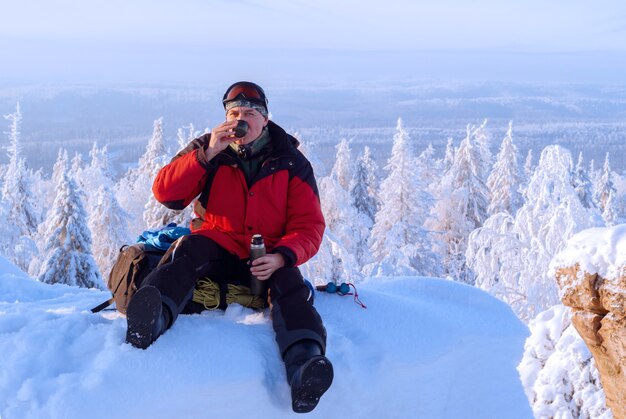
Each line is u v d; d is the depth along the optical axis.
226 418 3.03
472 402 3.82
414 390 3.60
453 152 52.78
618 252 2.47
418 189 31.39
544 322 4.04
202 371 3.01
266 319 3.60
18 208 31.84
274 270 3.50
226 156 3.69
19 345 3.05
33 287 6.02
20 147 32.25
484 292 4.47
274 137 3.79
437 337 3.76
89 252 22.17
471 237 13.51
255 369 3.12
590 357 3.72
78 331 3.24
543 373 3.87
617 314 2.45
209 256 3.60
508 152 35.25
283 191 3.72
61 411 2.75
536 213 13.21
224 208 3.72
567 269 2.67
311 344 3.19
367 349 3.61
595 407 3.60
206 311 3.69
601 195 42.19
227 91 3.74
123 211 29.00
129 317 3.00
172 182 3.61
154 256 3.71
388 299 4.11
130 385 2.89
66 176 22.30
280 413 3.14
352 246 29.16
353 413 3.39
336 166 47.19
